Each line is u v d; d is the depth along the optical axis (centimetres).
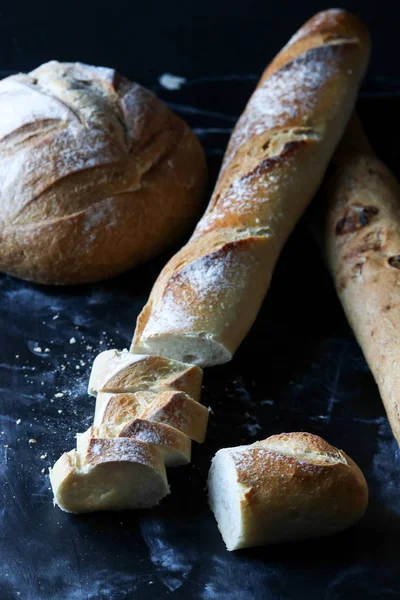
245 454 67
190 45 106
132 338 80
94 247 81
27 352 79
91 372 76
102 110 84
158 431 69
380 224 81
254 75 104
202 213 89
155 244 84
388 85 102
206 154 95
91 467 67
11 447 73
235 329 76
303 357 80
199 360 77
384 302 76
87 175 81
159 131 86
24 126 82
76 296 83
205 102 101
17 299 83
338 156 88
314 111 85
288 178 82
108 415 71
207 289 76
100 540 68
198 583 66
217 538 69
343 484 67
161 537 69
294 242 89
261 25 107
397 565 68
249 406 76
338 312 83
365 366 79
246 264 77
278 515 66
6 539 68
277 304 84
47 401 76
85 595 66
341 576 67
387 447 74
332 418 76
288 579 67
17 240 81
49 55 104
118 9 105
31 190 80
